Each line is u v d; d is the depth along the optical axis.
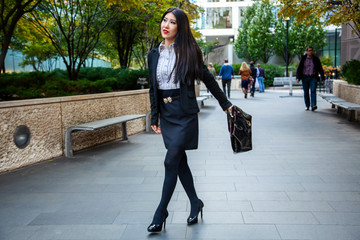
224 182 4.01
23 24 9.21
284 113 10.34
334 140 6.36
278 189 3.73
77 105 5.80
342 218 2.95
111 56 19.48
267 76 25.77
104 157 5.42
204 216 3.05
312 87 10.66
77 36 11.17
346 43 14.59
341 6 8.60
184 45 2.68
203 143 6.36
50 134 5.30
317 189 3.71
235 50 37.38
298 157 5.14
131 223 2.95
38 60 21.88
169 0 10.17
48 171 4.65
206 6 40.47
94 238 2.70
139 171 4.57
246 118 2.79
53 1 8.33
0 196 3.70
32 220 3.06
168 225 2.89
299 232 2.71
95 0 8.43
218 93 2.81
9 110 4.64
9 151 4.66
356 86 8.78
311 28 32.16
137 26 12.62
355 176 4.15
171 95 2.72
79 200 3.54
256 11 34.88
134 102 7.54
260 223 2.88
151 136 7.30
